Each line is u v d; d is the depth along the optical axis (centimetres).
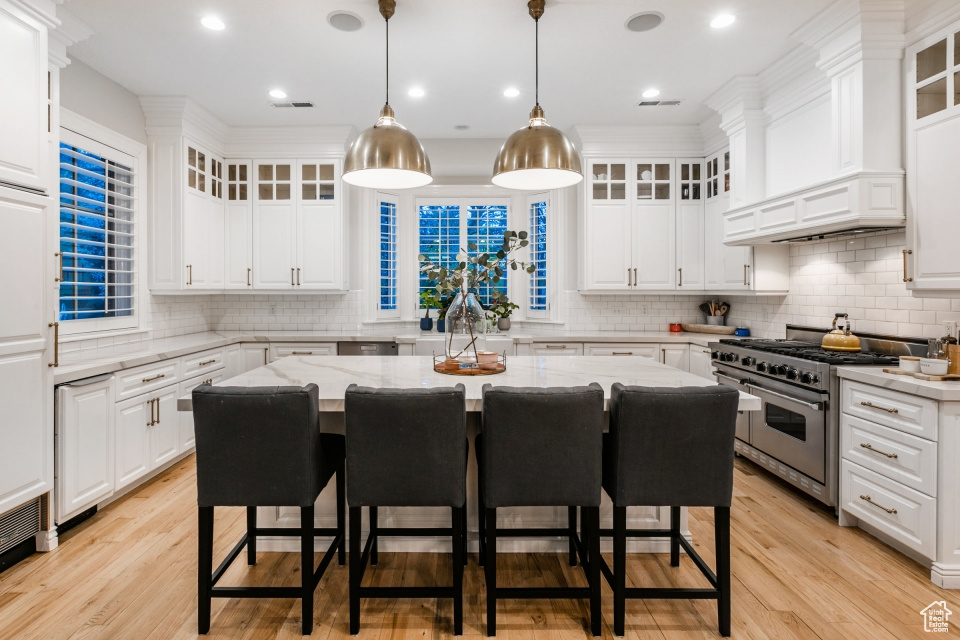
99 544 247
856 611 195
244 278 465
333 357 297
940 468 208
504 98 389
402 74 346
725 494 177
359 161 212
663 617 193
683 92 381
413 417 172
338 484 224
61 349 304
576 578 220
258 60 324
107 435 278
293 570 226
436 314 531
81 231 324
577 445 175
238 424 172
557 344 457
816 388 276
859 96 265
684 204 461
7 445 215
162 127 388
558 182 245
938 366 228
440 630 185
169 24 281
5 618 189
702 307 491
